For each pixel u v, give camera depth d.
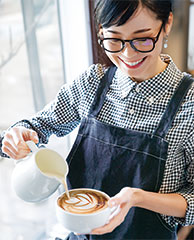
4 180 1.65
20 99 1.57
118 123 1.06
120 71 1.08
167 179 0.99
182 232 1.87
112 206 0.81
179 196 0.95
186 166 1.03
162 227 1.01
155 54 0.92
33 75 1.59
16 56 1.51
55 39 1.63
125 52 0.89
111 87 1.10
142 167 1.00
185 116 0.97
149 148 0.99
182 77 1.04
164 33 0.92
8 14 1.43
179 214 0.94
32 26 1.53
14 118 1.58
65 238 1.17
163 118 0.99
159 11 0.83
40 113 1.21
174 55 2.25
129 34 0.85
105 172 1.05
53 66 1.66
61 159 0.94
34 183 0.86
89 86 1.14
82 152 1.10
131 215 1.01
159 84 1.01
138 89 1.02
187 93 0.99
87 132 1.10
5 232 1.70
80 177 1.09
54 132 1.22
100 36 0.97
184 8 2.21
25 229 1.75
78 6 1.54
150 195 0.90
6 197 1.67
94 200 0.86
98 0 0.87
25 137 1.02
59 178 0.88
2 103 1.52
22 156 0.94
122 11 0.81
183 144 0.97
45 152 0.92
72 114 1.18
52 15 1.59
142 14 0.82
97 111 1.09
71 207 0.83
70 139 1.79
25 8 1.48
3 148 0.99
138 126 1.02
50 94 1.69
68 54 1.66
